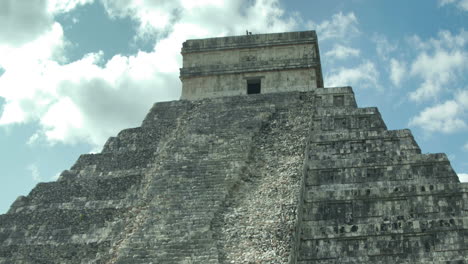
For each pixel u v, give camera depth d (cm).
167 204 2948
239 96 3956
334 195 2764
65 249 3020
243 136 3406
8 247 3109
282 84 4075
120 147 3731
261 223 2662
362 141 3209
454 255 2473
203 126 3628
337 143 3225
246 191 2961
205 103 3972
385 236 2547
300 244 2592
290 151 3234
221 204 2861
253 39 4247
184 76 4191
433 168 2933
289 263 2355
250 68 4144
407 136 3188
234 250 2542
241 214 2772
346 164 3008
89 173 3534
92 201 3284
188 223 2766
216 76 4175
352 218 2703
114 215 3136
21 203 3378
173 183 3111
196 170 3173
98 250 2941
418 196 2723
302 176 2927
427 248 2503
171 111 3962
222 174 3092
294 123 3531
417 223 2553
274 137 3409
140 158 3531
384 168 2973
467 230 2514
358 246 2545
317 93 3819
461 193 2695
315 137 3259
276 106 3772
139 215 3000
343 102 3750
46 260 3000
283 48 4203
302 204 2783
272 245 2506
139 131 3819
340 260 2523
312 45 4175
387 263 2492
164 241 2684
